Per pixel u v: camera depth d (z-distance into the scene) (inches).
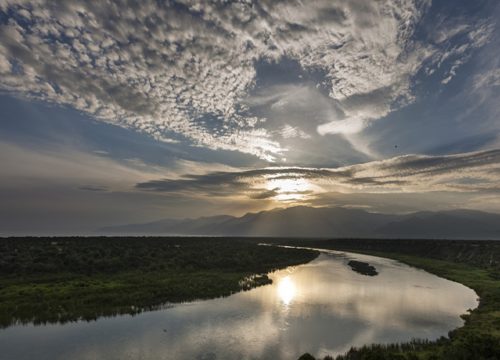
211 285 2105.1
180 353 1081.4
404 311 1621.6
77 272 2327.8
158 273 2466.8
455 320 1473.9
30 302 1556.3
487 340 1061.8
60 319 1395.2
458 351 976.9
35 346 1121.4
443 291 2160.4
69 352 1079.0
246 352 1094.4
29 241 3511.3
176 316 1486.2
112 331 1274.6
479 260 3659.0
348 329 1333.7
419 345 1096.2
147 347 1125.1
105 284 1957.4
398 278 2731.3
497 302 1720.0
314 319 1466.5
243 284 2233.0
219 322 1405.0
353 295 1994.3
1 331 1258.0
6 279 2032.5
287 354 1081.4
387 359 943.7
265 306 1686.8
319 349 1124.5
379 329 1338.6
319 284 2370.8
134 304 1641.2
